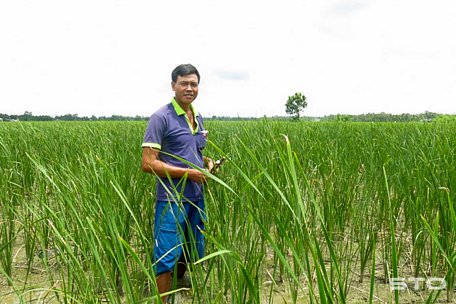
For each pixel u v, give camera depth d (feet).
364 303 10.23
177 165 10.35
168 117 10.27
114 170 13.30
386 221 13.38
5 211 13.06
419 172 13.03
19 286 11.19
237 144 16.97
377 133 25.98
